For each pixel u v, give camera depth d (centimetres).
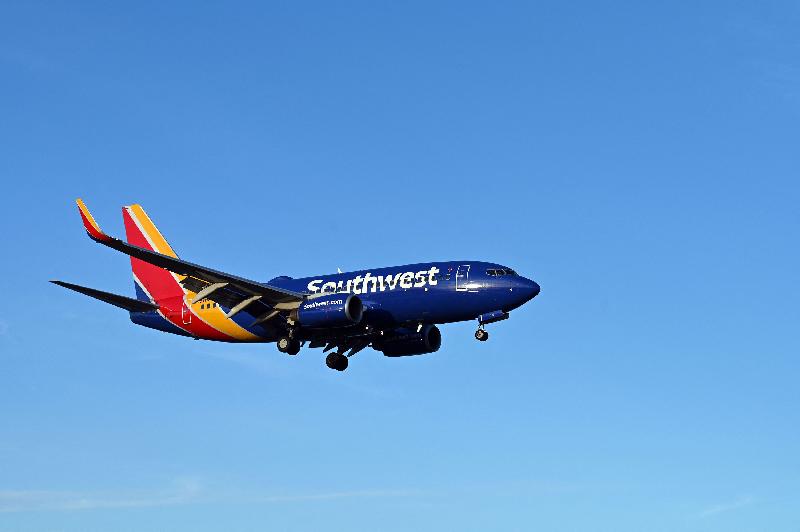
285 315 8556
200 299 8262
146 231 9669
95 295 8881
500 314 8206
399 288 8444
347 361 9050
